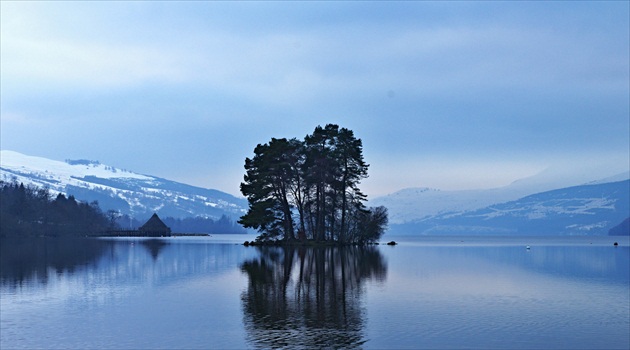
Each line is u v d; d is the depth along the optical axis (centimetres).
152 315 3478
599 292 4531
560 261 8325
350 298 4119
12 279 5256
